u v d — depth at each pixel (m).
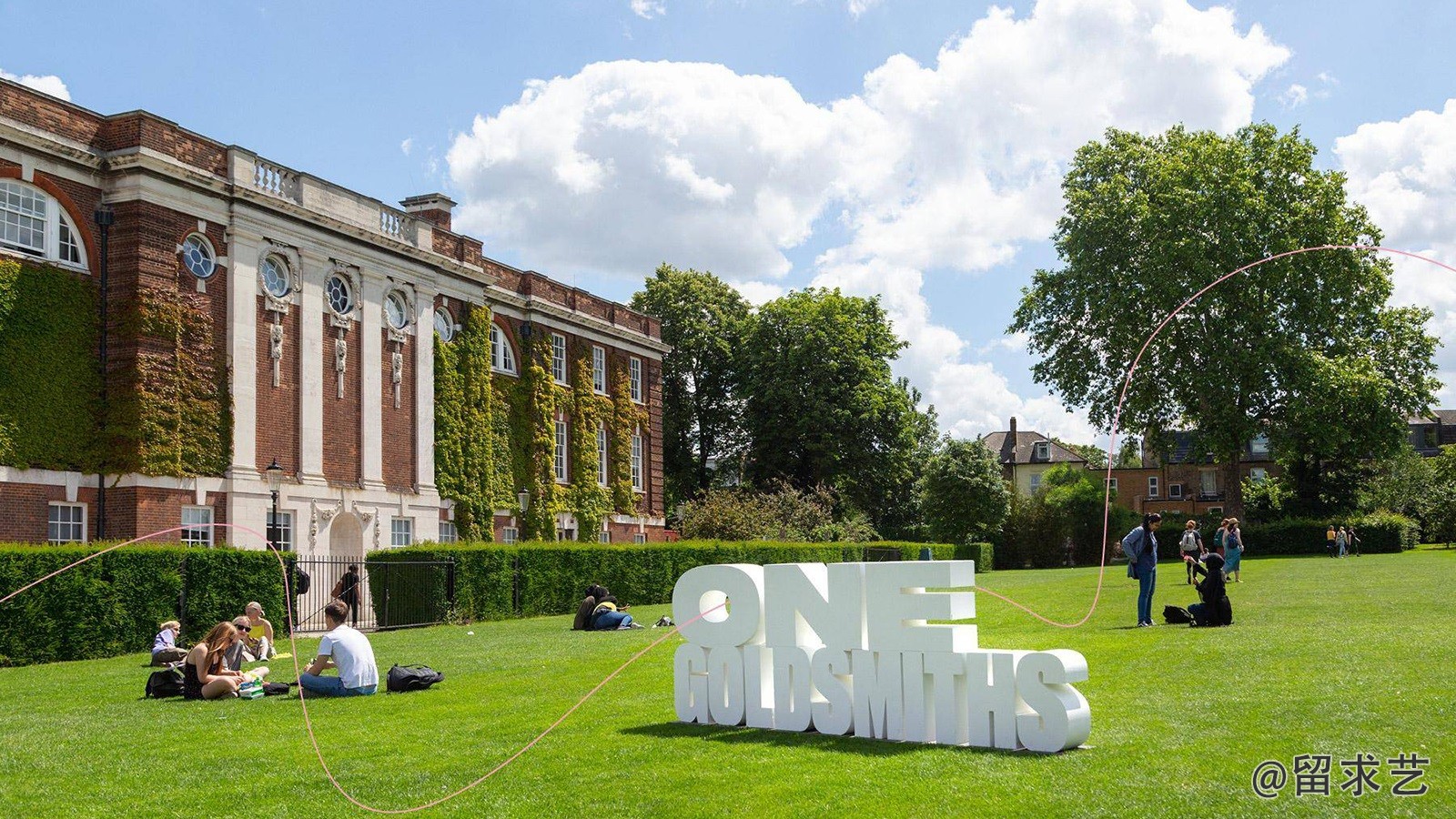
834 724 10.97
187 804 9.06
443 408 42.47
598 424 53.81
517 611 33.94
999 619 23.81
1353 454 59.47
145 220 30.41
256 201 33.56
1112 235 57.00
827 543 54.22
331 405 36.56
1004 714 10.04
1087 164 61.47
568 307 52.25
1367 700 11.17
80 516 29.53
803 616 11.44
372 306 38.56
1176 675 13.49
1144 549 20.53
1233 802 7.93
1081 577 45.31
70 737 12.13
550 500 49.03
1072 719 9.66
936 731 10.45
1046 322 60.91
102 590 22.59
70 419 29.28
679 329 75.00
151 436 30.12
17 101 28.64
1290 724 10.20
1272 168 56.94
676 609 12.16
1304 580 32.00
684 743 10.73
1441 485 82.62
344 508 36.41
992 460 78.12
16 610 21.17
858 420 71.06
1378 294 57.69
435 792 9.27
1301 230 54.38
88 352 29.86
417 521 40.06
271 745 11.40
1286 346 53.56
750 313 78.44
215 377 32.28
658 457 58.88
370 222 38.94
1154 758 9.23
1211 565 19.52
